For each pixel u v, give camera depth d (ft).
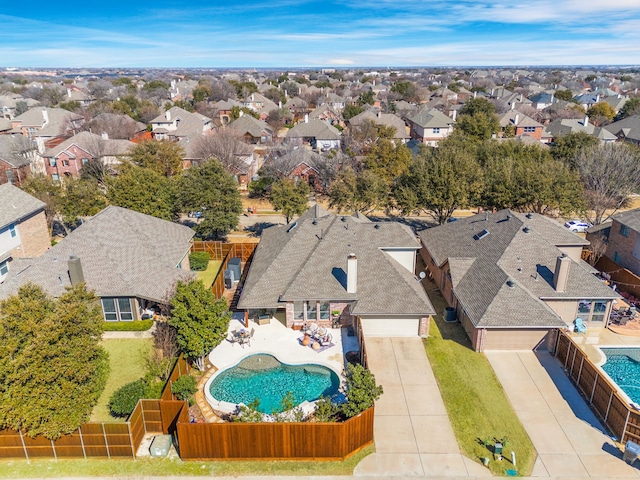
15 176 204.95
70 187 150.82
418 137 328.49
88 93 513.86
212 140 229.25
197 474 65.41
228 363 88.99
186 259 129.49
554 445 70.38
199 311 80.89
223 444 66.80
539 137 307.99
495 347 94.38
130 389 74.69
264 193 216.13
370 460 67.67
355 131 280.31
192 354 81.56
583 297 98.68
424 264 137.18
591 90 625.41
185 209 147.84
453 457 68.28
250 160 243.60
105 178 160.15
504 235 114.01
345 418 72.33
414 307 96.12
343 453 67.41
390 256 113.91
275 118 386.73
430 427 73.97
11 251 123.95
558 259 97.71
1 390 61.41
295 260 108.17
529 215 123.75
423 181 151.12
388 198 162.50
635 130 293.84
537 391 82.48
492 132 289.53
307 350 93.56
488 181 152.56
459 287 105.60
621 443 70.69
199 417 75.05
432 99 498.28
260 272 107.96
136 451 69.10
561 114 362.94
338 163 211.20
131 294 100.63
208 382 83.20
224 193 147.23
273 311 106.83
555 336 92.48
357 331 98.17
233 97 504.43
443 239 128.57
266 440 66.59
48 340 62.64
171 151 208.64
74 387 64.75
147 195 145.48
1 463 67.15
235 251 141.69
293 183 172.55
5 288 98.07
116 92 520.83
